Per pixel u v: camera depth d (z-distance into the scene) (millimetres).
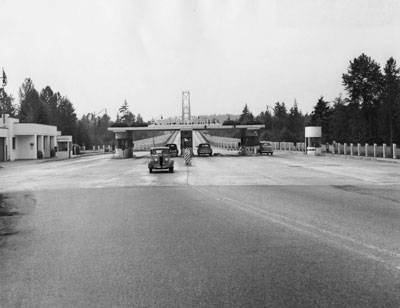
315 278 6000
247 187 19234
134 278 6156
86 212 12578
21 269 6746
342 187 18797
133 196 16391
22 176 29078
